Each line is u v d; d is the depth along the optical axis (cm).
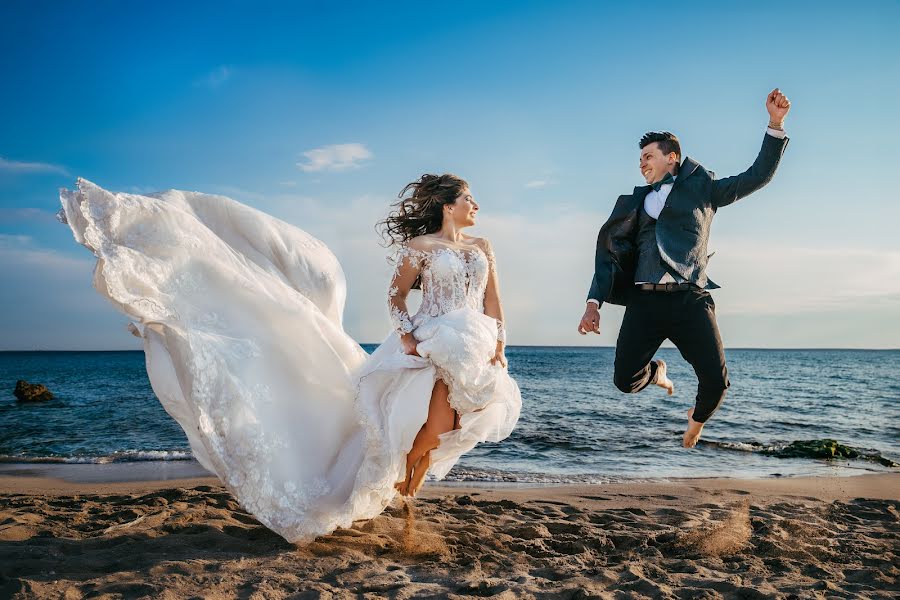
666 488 738
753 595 334
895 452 1135
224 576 349
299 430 417
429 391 408
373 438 405
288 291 437
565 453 1077
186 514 498
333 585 346
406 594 330
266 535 447
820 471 922
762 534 475
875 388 3008
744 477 864
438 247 433
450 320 416
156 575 349
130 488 738
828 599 331
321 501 405
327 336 445
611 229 482
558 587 345
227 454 384
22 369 5816
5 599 314
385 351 442
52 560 383
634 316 468
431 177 453
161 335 392
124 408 2011
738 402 2255
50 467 932
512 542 452
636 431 1362
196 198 452
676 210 456
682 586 356
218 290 412
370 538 443
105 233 385
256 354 410
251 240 454
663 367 506
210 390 384
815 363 7206
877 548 438
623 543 464
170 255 399
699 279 454
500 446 1137
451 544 444
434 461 437
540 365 5425
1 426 1548
